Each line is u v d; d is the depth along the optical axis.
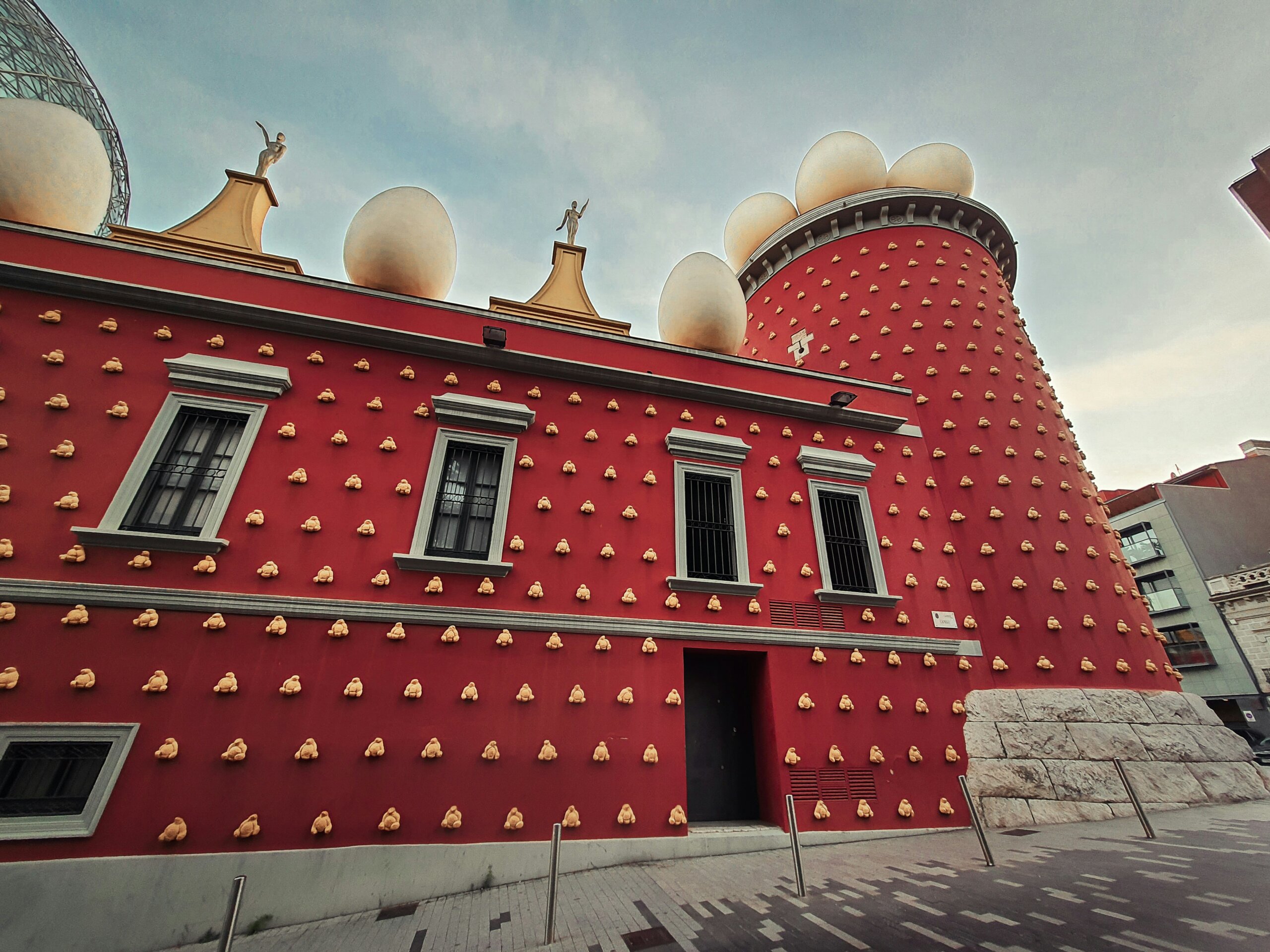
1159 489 31.89
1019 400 13.88
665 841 7.66
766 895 5.97
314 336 9.32
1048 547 11.96
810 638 9.62
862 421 12.33
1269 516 31.45
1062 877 6.00
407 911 6.20
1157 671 11.46
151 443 7.85
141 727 6.48
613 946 4.89
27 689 6.31
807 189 19.56
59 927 5.62
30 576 6.78
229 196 11.27
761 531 10.35
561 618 8.40
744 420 11.40
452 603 8.11
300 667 7.22
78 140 10.20
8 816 5.95
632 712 8.26
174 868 6.06
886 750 9.24
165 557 7.30
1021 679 10.59
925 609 10.77
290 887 6.24
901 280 15.95
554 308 11.95
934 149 18.77
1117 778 9.45
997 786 9.31
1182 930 4.36
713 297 12.71
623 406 10.63
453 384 9.71
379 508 8.42
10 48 19.48
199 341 8.73
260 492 8.02
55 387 7.76
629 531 9.53
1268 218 10.20
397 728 7.24
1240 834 7.32
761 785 9.03
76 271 8.60
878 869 6.79
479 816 7.11
